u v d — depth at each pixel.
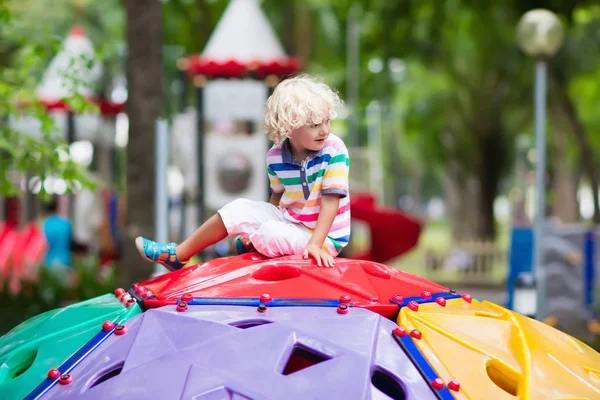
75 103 9.40
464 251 28.06
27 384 3.59
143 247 4.66
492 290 25.05
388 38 25.00
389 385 3.70
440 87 41.31
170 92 25.45
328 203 4.49
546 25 12.37
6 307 12.42
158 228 10.01
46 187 9.55
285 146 4.68
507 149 42.94
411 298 4.22
